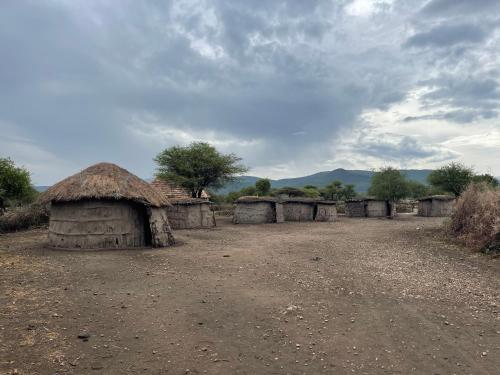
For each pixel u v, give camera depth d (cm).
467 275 1078
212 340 626
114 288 898
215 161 3453
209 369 533
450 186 4738
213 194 4503
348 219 3669
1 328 639
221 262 1230
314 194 5294
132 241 1527
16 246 1523
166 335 643
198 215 2594
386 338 641
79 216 1459
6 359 538
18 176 2470
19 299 791
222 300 824
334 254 1423
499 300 845
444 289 929
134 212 1552
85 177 1522
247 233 2216
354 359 567
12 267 1095
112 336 632
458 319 727
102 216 1470
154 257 1295
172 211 2536
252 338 636
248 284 959
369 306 799
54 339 609
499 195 1603
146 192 1583
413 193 5656
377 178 4484
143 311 748
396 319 726
